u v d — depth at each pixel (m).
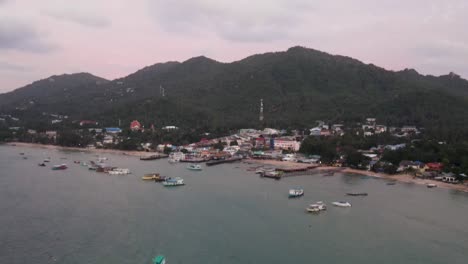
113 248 111.25
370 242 121.25
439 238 125.50
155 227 130.12
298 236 125.38
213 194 180.62
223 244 116.81
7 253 106.62
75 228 127.12
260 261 105.50
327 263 105.31
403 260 108.12
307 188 199.62
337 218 145.75
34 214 141.25
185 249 112.06
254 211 152.62
